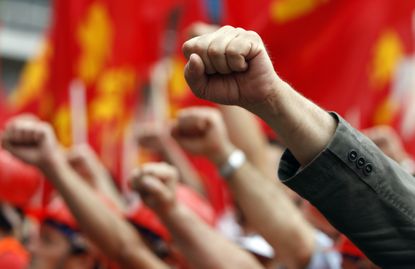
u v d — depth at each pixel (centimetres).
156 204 340
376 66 455
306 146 190
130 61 538
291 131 189
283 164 194
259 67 185
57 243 435
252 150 375
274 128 191
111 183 470
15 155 379
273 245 336
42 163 380
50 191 458
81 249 432
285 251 334
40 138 379
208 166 461
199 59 184
